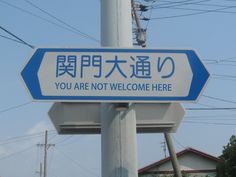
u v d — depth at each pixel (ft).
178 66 14.33
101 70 14.25
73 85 14.17
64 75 14.23
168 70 14.30
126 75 14.23
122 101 14.11
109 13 14.82
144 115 14.47
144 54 14.35
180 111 14.48
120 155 13.99
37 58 14.28
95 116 14.53
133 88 14.19
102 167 14.14
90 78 14.21
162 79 14.24
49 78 14.20
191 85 14.24
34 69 14.23
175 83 14.24
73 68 14.25
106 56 14.30
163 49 14.39
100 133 14.66
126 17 14.84
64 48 14.34
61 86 14.17
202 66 14.33
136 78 14.23
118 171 13.91
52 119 14.56
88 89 14.16
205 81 14.26
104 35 14.75
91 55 14.32
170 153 59.00
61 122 14.49
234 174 70.74
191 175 89.86
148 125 14.44
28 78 14.19
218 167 73.56
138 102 14.17
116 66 14.26
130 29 14.85
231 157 71.10
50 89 14.15
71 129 14.60
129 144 14.07
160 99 14.16
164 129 14.62
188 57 14.37
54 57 14.30
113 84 14.19
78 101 14.11
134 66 14.29
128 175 13.89
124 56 14.32
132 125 14.20
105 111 14.29
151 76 14.25
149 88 14.20
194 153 91.04
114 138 14.10
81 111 14.55
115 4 14.84
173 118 14.49
